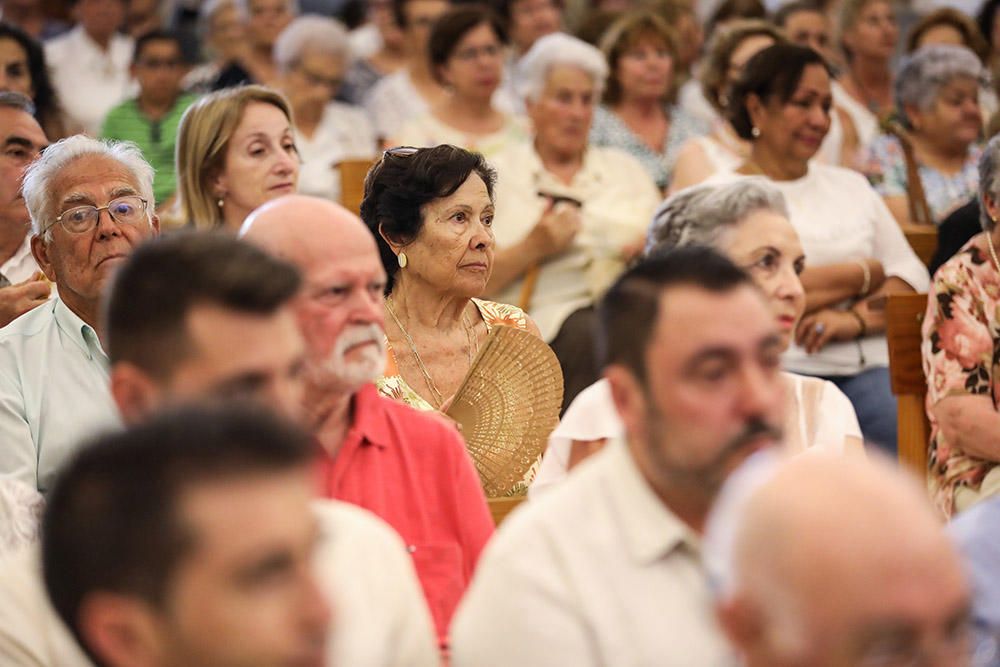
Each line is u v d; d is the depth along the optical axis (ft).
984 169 32.27
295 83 58.44
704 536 17.25
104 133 57.47
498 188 45.73
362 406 21.44
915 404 33.88
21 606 17.63
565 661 16.83
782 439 16.93
